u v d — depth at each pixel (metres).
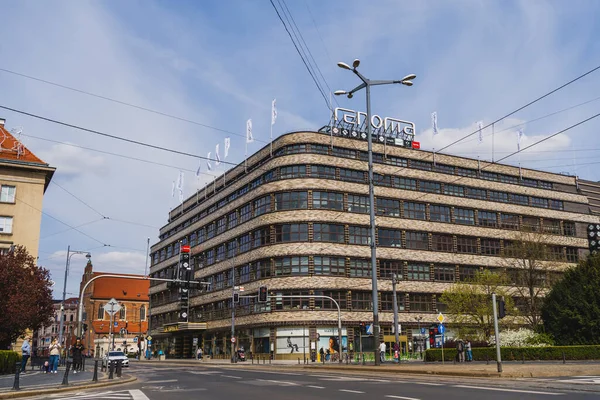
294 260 59.41
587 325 40.31
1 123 55.12
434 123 73.81
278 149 65.25
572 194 81.19
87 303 122.19
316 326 57.75
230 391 17.91
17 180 51.22
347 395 15.30
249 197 66.50
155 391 18.55
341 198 62.56
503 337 45.91
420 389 16.77
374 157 67.31
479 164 75.25
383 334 61.03
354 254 61.31
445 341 52.16
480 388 16.69
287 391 17.30
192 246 84.88
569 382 17.67
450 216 69.75
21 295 36.19
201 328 74.75
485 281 56.25
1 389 18.84
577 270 43.41
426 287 65.12
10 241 49.50
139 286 127.44
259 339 61.72
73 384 21.06
